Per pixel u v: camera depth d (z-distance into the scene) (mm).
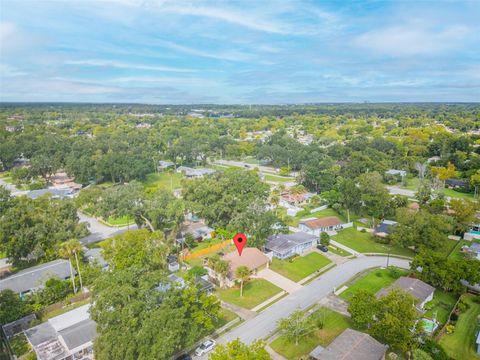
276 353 44406
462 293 57375
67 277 61719
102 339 37656
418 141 176125
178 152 161500
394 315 43188
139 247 56875
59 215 73812
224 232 81250
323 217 93250
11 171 138500
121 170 128750
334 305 55344
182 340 40344
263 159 174875
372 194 91438
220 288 60656
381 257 74250
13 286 57125
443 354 42094
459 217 83625
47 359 41281
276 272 66312
